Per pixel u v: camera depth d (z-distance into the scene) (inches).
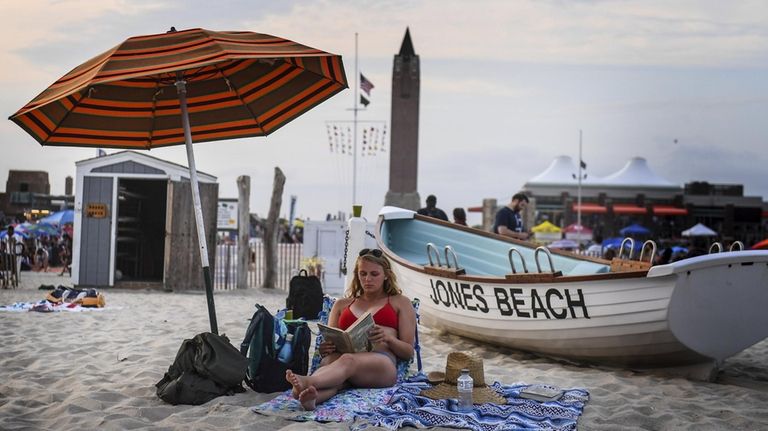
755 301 270.5
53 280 779.4
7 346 335.9
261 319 243.1
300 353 248.2
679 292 265.6
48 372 276.4
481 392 224.5
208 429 195.9
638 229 1640.0
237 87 268.2
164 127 276.2
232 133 279.1
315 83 257.8
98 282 665.6
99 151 1047.6
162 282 671.8
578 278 289.0
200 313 481.4
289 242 1521.9
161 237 728.3
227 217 813.9
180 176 664.4
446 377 228.7
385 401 215.5
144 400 230.8
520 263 412.5
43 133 257.9
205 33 226.1
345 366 220.8
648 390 263.6
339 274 703.7
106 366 289.7
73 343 345.4
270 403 220.4
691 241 1593.3
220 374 232.2
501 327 331.6
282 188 739.4
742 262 266.2
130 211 724.0
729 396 255.3
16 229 1029.2
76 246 665.0
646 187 2256.4
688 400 246.1
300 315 434.9
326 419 200.8
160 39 226.2
